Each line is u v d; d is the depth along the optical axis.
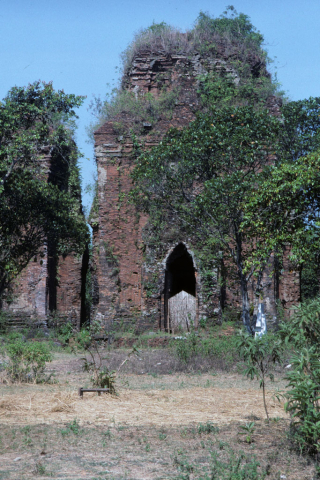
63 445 6.14
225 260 21.98
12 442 6.25
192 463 5.52
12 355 11.73
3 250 20.98
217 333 20.73
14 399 8.86
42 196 20.66
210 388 10.44
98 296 22.94
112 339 19.48
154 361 14.70
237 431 6.80
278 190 15.24
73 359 15.92
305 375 6.08
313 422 5.82
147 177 18.58
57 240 22.19
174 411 8.03
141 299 22.22
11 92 19.91
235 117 17.97
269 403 8.65
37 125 20.23
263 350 7.60
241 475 5.04
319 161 15.23
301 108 19.50
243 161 17.64
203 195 17.25
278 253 16.81
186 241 22.02
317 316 6.86
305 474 5.29
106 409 8.16
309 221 15.56
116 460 5.62
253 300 22.06
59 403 8.37
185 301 22.27
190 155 17.84
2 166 19.58
